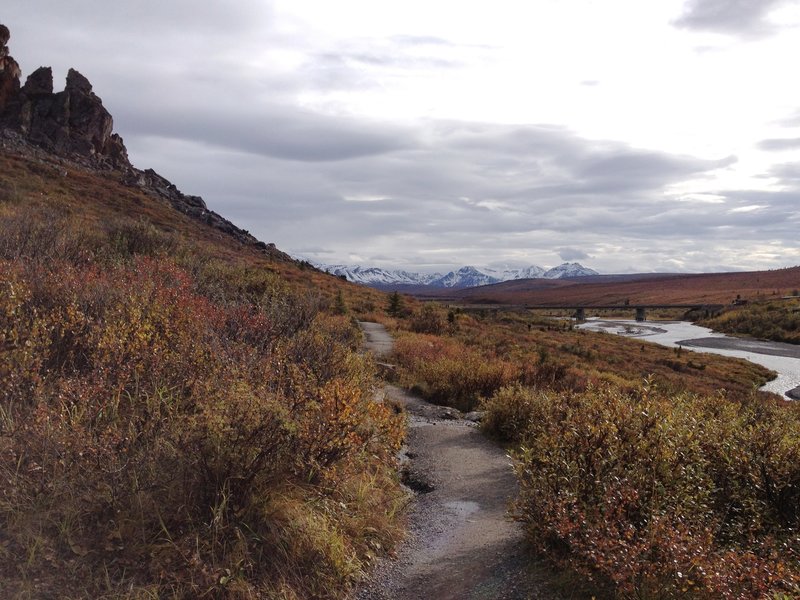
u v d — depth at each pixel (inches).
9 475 129.5
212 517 142.6
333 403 178.7
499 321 2773.1
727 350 2456.9
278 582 135.6
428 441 322.0
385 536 177.2
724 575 121.3
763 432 212.4
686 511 152.5
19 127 2524.6
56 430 141.2
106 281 260.1
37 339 171.0
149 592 118.8
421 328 1266.0
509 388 364.8
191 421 154.6
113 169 2795.3
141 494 138.6
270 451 157.8
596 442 180.4
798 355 2297.0
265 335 271.9
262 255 2394.2
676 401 275.3
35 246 344.8
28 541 120.3
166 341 205.2
